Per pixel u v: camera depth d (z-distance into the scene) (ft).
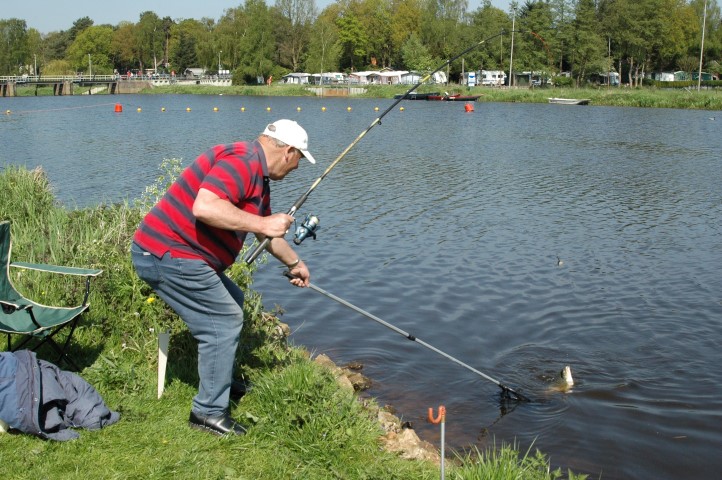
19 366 14.20
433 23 307.99
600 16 270.67
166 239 13.57
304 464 14.03
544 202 53.93
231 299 14.19
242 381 17.16
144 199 25.90
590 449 19.01
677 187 61.21
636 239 42.32
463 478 13.85
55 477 12.91
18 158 75.92
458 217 48.11
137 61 428.15
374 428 16.11
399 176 65.72
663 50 279.90
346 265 36.81
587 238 42.52
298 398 15.70
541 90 232.32
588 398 22.06
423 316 29.60
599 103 204.44
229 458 13.94
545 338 27.20
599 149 91.09
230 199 13.23
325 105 207.21
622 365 24.63
